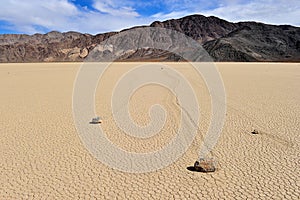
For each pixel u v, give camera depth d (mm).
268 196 5746
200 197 5773
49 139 9617
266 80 28844
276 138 9281
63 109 14711
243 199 5660
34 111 14234
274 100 16328
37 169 7234
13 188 6285
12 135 10070
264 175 6660
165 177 6711
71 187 6297
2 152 8406
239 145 8719
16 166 7414
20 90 22859
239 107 14344
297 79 29938
